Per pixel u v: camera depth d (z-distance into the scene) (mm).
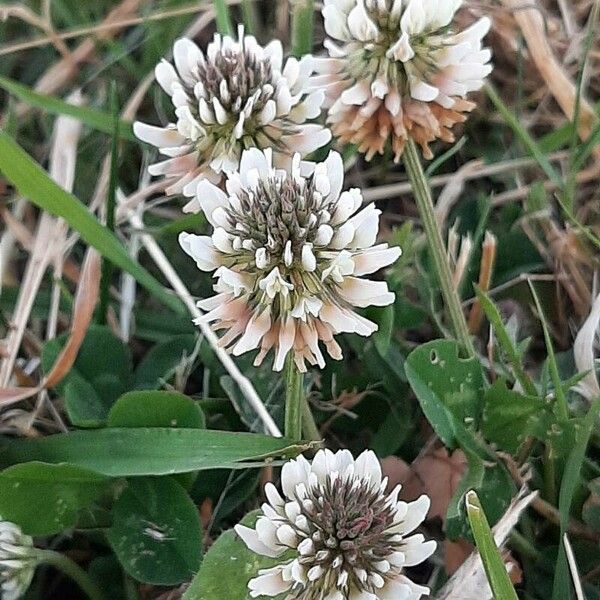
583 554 88
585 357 95
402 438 95
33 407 100
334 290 73
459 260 103
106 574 89
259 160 77
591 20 112
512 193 118
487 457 88
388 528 70
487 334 106
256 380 98
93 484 84
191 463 82
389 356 97
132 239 113
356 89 84
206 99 84
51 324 108
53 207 96
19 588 83
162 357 103
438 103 85
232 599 75
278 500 71
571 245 108
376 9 83
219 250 73
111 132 117
